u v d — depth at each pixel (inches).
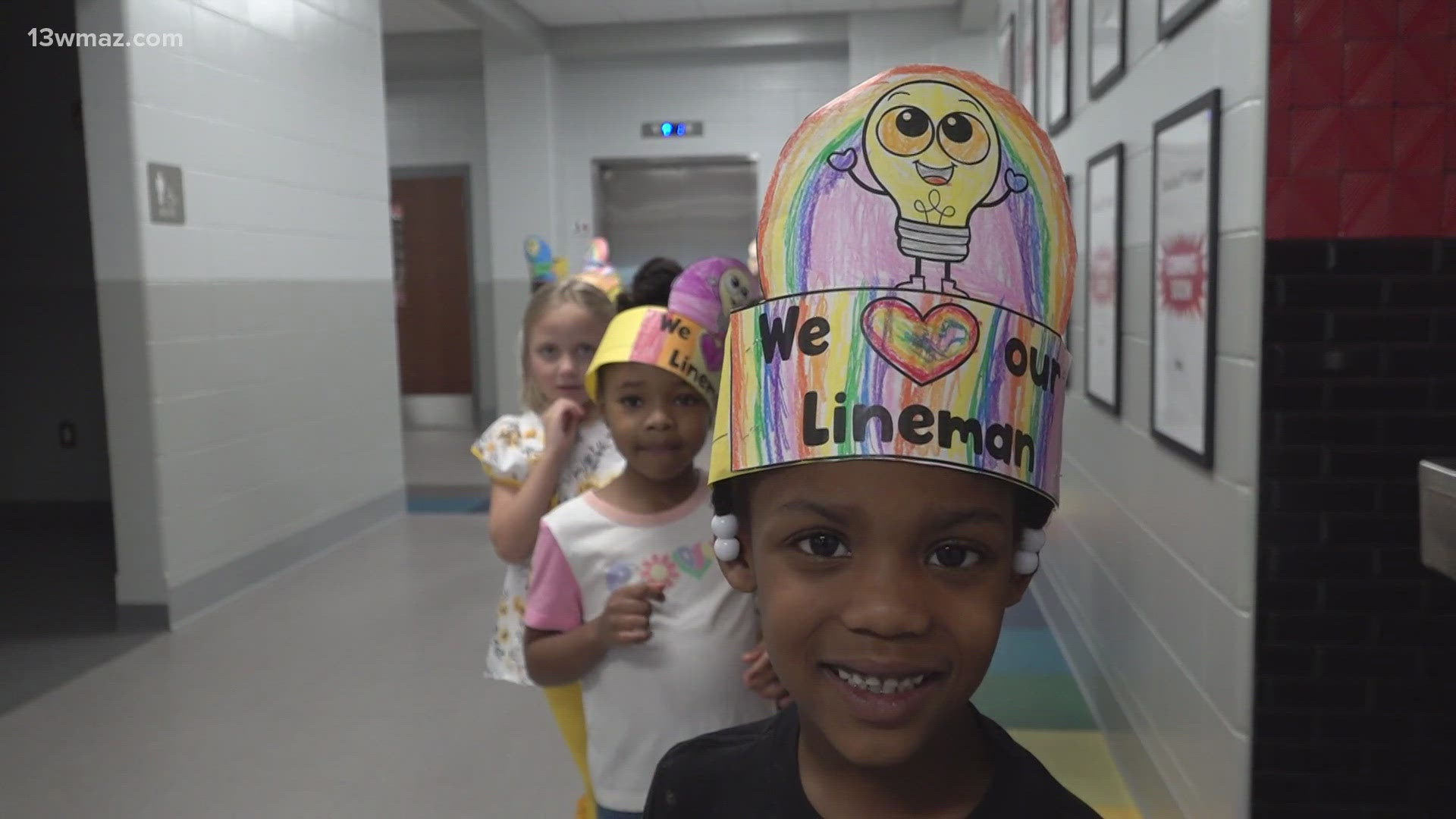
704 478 56.2
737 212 320.2
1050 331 22.8
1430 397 60.2
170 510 140.0
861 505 21.4
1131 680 92.2
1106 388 103.1
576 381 68.5
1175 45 77.4
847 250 22.1
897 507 21.3
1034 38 154.7
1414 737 62.2
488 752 101.4
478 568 166.9
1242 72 61.9
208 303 148.2
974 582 22.1
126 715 111.7
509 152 306.7
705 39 296.7
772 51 307.9
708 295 51.6
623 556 52.7
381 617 142.9
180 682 121.0
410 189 331.3
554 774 96.9
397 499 207.0
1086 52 114.4
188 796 93.8
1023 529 23.8
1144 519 87.6
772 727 28.6
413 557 174.2
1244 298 62.4
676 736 51.3
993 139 22.3
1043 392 22.7
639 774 51.8
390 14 273.7
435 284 334.6
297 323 171.8
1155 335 82.2
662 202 323.0
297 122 172.9
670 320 51.2
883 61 287.1
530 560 66.5
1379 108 59.1
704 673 51.1
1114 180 96.8
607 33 299.6
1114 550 100.6
